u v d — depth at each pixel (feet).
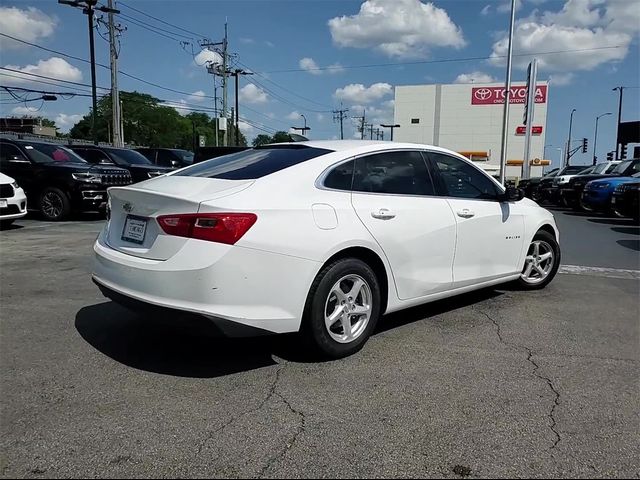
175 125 328.70
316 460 8.30
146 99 312.29
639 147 80.64
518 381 11.35
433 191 14.73
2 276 20.59
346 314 12.35
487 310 16.85
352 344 12.52
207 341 13.46
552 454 8.54
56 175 40.09
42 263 23.25
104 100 272.51
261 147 14.78
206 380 11.16
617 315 16.44
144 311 10.96
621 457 8.48
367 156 13.41
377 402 10.28
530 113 107.14
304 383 11.08
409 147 14.56
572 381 11.40
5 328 14.33
